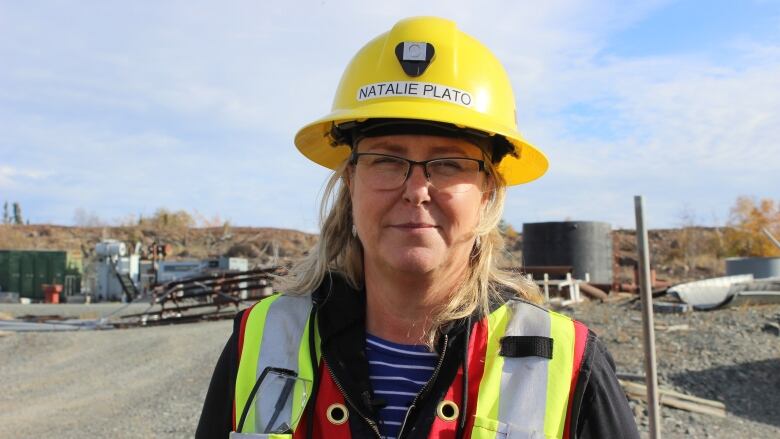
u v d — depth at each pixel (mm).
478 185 1871
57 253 37125
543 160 2217
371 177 1837
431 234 1783
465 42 1997
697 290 14250
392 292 1854
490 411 1748
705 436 6629
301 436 1796
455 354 1804
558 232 19500
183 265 31672
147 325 17125
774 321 11352
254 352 1939
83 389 9758
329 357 1839
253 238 60250
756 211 39219
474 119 1851
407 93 1880
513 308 1930
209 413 1945
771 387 8344
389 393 1803
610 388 1771
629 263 41812
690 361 9281
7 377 10789
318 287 2033
